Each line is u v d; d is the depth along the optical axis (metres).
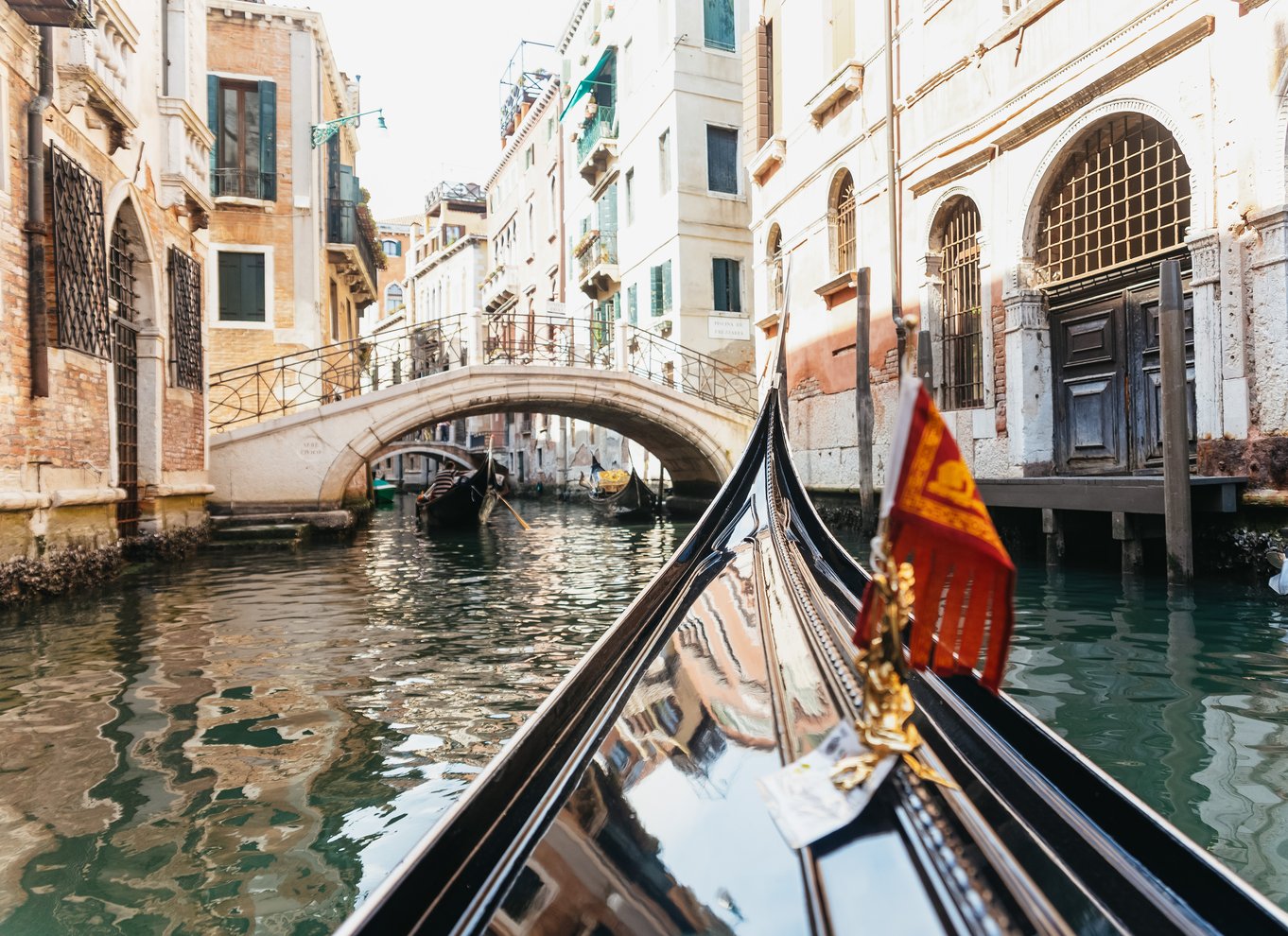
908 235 10.48
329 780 3.29
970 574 0.83
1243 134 6.21
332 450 13.43
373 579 8.90
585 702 1.88
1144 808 1.13
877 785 1.02
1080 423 8.30
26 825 2.89
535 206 31.44
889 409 10.87
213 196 15.91
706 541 3.92
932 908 0.86
